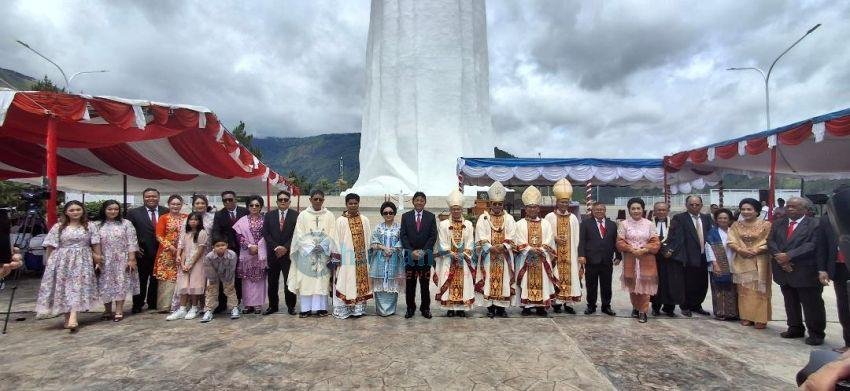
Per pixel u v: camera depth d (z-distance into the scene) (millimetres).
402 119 18891
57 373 4156
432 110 18750
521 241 6691
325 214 6621
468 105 19641
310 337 5355
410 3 19094
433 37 18953
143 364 4398
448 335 5484
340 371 4223
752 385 3984
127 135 7441
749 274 5980
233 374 4141
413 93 18906
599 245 6773
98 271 6027
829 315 6762
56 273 5699
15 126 6543
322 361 4496
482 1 20719
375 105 19984
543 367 4371
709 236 6562
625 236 6570
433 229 6562
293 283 6473
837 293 5055
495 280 6570
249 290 6566
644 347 5051
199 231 6371
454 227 6648
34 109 5883
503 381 4004
